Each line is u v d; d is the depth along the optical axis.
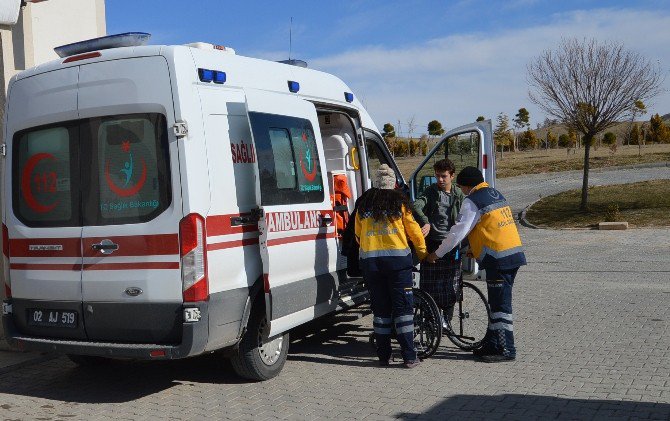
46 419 5.32
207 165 5.38
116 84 5.45
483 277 7.47
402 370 6.39
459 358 6.75
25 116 5.88
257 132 5.91
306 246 6.36
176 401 5.68
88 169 5.59
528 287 10.65
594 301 9.32
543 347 7.00
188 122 5.26
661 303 9.02
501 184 31.25
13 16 7.16
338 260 6.93
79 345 5.50
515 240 6.53
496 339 6.54
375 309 6.55
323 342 7.60
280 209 6.04
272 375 6.19
